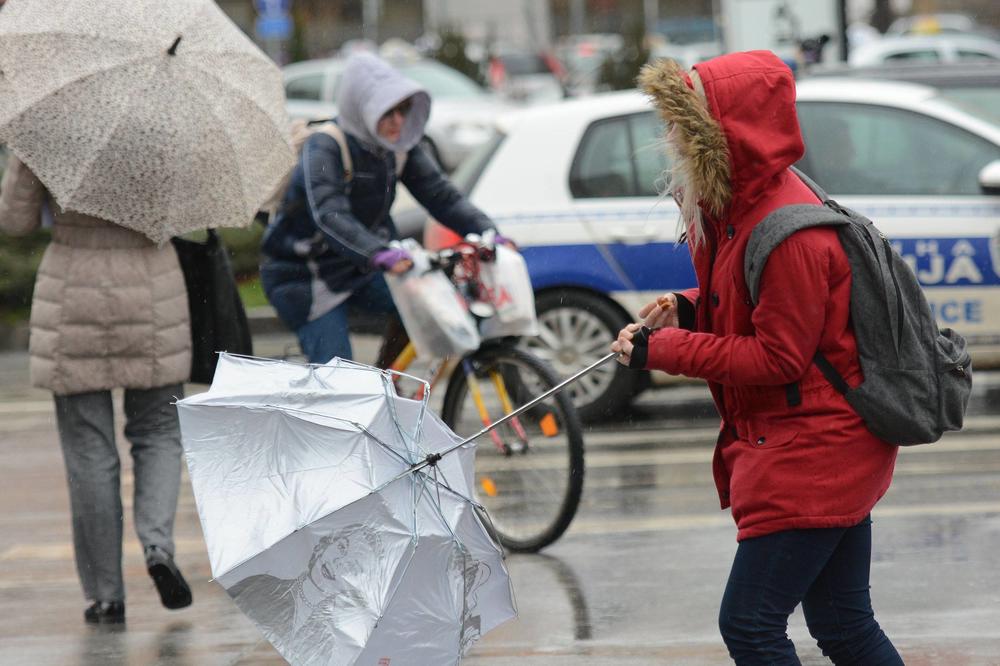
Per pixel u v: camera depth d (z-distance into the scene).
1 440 31.41
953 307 28.27
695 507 22.91
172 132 16.48
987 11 160.38
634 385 29.97
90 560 17.97
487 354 20.75
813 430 11.24
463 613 12.07
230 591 11.63
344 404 12.12
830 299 11.19
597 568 19.67
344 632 11.57
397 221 33.72
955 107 29.12
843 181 28.66
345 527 11.72
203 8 17.44
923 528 20.97
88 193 16.44
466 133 69.44
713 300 11.80
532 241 29.52
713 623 17.11
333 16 147.00
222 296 18.22
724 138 11.17
